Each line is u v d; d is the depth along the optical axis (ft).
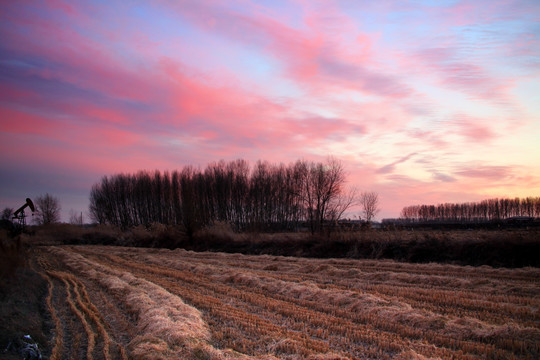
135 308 55.26
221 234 175.73
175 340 39.58
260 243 154.20
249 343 39.32
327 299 57.31
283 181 257.14
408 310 48.62
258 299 59.21
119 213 346.74
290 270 94.53
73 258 129.39
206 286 74.02
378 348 37.19
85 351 39.99
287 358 34.86
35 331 44.80
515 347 36.01
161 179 312.71
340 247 127.85
